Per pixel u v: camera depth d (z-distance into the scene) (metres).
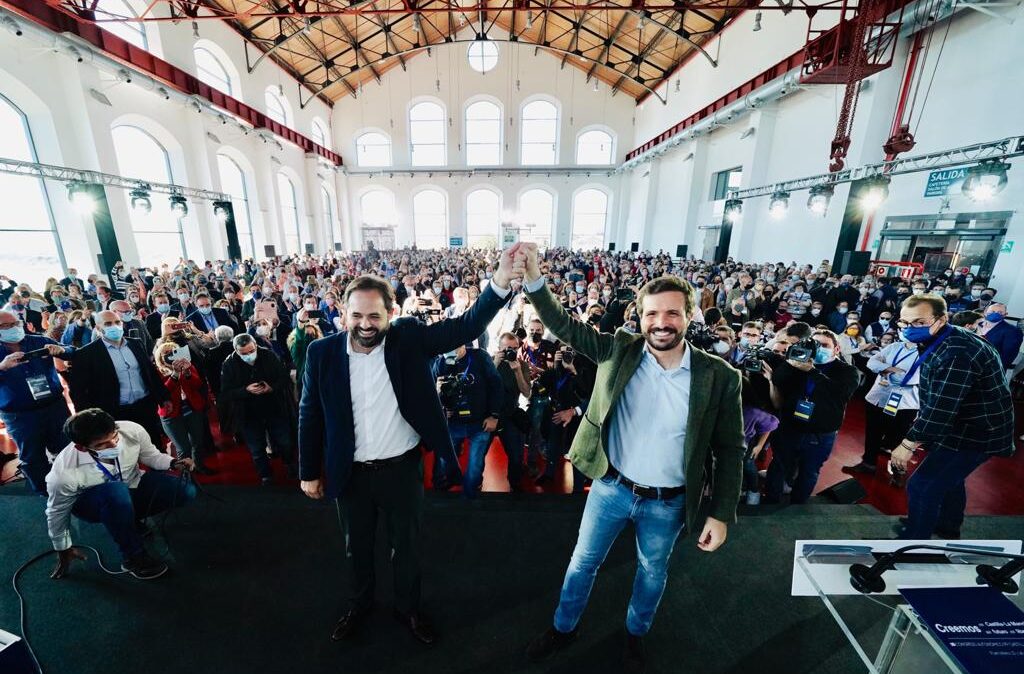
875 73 7.06
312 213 16.59
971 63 5.89
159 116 9.22
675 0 7.93
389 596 1.60
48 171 7.32
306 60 14.45
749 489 2.41
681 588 1.63
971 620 0.76
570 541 1.88
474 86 18.47
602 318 5.08
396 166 19.34
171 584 1.62
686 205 13.77
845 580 0.90
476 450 2.36
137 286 6.31
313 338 3.20
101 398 2.42
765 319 5.99
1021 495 2.71
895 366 2.79
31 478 2.31
